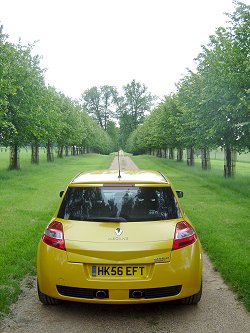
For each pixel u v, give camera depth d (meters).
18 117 23.08
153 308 4.91
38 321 4.55
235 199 14.22
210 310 4.82
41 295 4.81
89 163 44.31
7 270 6.22
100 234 4.52
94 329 4.35
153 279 4.36
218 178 22.70
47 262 4.55
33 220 10.38
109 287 4.34
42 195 15.20
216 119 18.02
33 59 26.86
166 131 40.03
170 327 4.38
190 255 4.54
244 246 7.65
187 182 20.80
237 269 6.18
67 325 4.45
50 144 44.09
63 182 20.38
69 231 4.62
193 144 29.48
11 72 21.69
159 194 5.01
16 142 24.77
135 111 116.12
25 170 28.42
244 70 14.02
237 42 14.79
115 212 4.78
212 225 9.65
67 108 48.66
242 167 42.44
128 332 4.28
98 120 120.69
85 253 4.42
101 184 5.05
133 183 5.05
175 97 36.28
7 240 8.12
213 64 16.45
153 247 4.41
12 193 15.61
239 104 14.35
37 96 24.58
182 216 4.93
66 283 4.43
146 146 76.88
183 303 4.95
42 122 25.73
